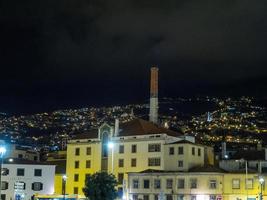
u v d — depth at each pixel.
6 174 121.44
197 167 112.00
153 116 144.25
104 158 128.12
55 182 133.25
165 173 111.06
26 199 121.88
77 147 132.62
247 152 121.94
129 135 125.19
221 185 105.69
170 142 119.88
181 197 108.12
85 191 85.81
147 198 112.00
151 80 147.75
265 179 102.69
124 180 112.38
